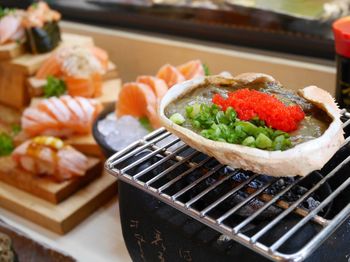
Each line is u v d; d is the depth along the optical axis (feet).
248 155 0.69
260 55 1.59
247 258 0.72
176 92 0.86
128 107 1.37
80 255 1.19
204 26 1.72
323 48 1.49
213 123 0.77
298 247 0.66
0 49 1.81
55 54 1.75
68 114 1.52
